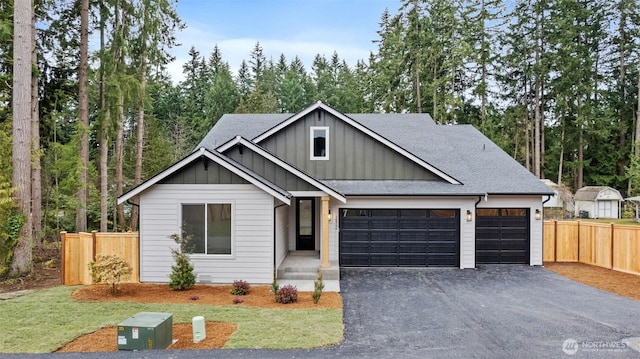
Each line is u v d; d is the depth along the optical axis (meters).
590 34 32.34
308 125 15.04
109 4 17.34
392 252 14.16
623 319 8.34
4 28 13.20
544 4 29.66
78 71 18.89
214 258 11.34
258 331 7.38
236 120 19.16
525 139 35.06
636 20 31.58
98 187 22.73
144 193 11.42
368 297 10.09
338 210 14.11
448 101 28.75
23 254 11.75
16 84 11.63
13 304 9.15
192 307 8.91
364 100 39.16
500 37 31.73
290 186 12.80
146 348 6.53
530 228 14.37
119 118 17.72
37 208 15.77
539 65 29.98
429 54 29.66
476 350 6.66
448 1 29.78
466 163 16.14
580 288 11.06
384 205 14.05
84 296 9.85
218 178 11.34
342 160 14.96
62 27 17.52
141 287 10.91
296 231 15.52
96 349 6.66
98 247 11.55
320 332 7.35
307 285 11.35
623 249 13.20
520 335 7.39
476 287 11.18
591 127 31.61
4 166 11.98
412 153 14.95
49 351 6.55
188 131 40.94
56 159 17.39
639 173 25.44
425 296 10.20
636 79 32.53
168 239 11.44
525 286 11.30
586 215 31.50
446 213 14.11
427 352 6.56
